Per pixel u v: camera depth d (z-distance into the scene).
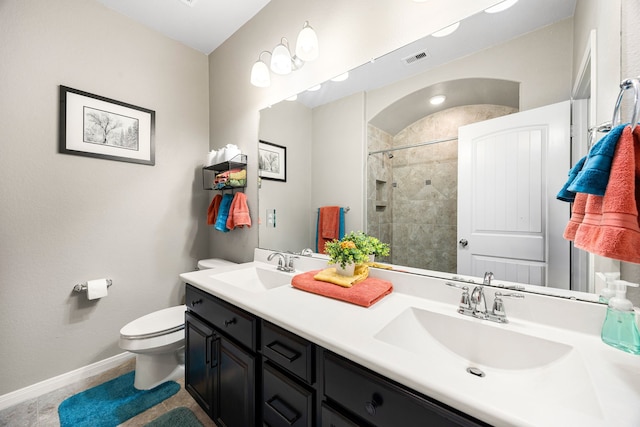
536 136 0.87
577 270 0.80
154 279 2.03
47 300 1.57
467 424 0.50
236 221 1.84
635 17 0.65
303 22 1.54
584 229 0.58
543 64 0.87
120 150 1.84
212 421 1.34
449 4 1.04
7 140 1.43
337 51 1.39
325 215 1.47
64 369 1.63
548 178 0.85
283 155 1.70
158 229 2.05
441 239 1.06
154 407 1.44
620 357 0.64
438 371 0.57
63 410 1.40
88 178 1.71
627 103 0.66
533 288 0.87
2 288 1.44
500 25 0.94
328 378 0.74
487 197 0.96
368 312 0.91
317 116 1.50
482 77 0.98
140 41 1.94
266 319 0.91
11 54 1.44
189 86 2.23
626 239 0.50
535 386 0.67
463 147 1.01
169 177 2.11
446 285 1.00
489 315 0.86
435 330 0.90
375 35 1.25
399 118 1.18
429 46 1.09
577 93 0.80
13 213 1.46
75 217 1.66
